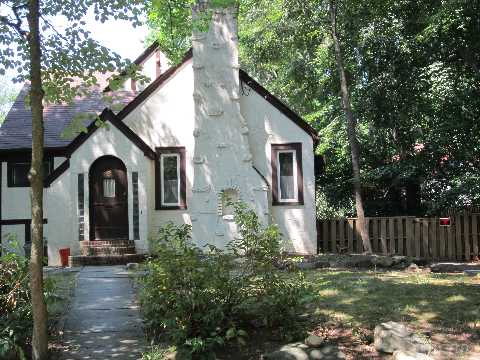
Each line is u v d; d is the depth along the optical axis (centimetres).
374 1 1499
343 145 1984
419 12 1470
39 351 583
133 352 639
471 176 1582
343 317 731
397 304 782
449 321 700
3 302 668
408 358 568
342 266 1266
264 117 1582
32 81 602
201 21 1143
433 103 1567
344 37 1609
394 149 1862
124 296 931
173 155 1587
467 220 1518
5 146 1686
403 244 1546
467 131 1559
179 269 660
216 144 1502
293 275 771
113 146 1498
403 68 1554
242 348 645
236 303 677
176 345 638
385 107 1625
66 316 793
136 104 1593
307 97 2030
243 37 2005
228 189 1491
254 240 705
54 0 808
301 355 590
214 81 1520
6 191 1725
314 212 1551
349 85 1753
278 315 680
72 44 799
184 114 1589
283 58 1830
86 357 623
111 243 1462
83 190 1490
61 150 1702
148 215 1520
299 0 1568
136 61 1895
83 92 861
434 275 1078
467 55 1463
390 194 1898
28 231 1720
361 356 609
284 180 1582
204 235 1476
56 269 1312
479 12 1350
